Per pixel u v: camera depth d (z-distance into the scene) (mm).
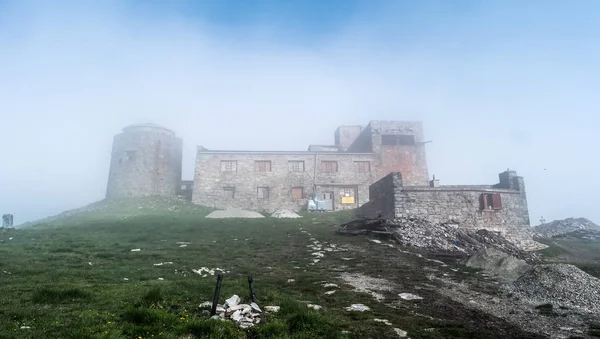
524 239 28969
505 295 12000
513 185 30625
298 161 50281
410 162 52094
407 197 27672
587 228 44812
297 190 49250
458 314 9828
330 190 49656
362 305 10133
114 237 22484
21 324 6688
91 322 6973
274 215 38438
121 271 12797
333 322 8148
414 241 22547
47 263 13734
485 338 8109
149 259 15961
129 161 50875
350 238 23828
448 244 22859
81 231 25156
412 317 9305
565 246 32156
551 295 11547
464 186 32312
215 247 20109
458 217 27812
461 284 13320
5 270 11844
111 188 51156
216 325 7164
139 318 7254
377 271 15031
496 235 26797
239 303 8914
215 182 48469
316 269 15219
